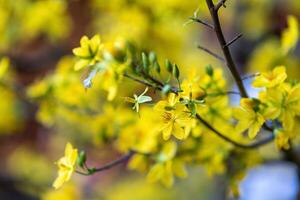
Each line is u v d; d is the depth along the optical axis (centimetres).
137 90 122
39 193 171
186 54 178
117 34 139
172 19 143
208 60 197
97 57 103
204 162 116
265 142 109
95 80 108
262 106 98
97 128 122
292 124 99
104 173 249
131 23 141
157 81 101
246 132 121
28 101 148
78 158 103
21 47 169
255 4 193
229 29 201
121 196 252
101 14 158
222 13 198
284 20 191
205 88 105
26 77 174
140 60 107
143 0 142
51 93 127
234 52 191
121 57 106
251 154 116
